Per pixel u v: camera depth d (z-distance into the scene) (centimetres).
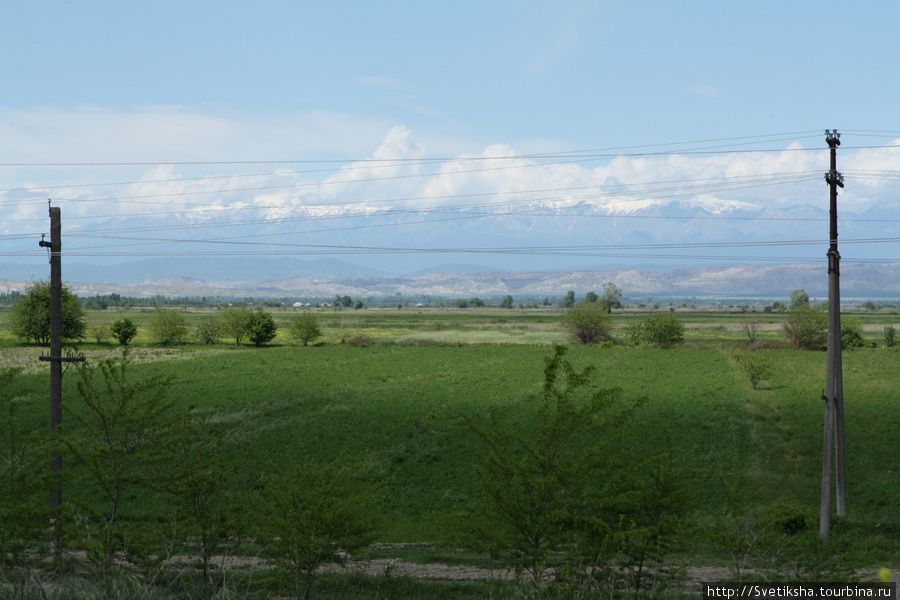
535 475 1538
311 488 1630
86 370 1777
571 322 9938
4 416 4684
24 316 10131
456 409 5075
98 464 1595
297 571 1598
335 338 11862
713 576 2028
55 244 2433
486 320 17875
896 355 7825
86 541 1512
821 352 8344
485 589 1855
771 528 1836
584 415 1555
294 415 4978
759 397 5325
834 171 2617
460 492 3456
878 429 4300
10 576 1296
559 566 1528
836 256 2603
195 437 1773
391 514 3156
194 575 1791
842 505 2709
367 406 5238
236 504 2577
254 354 8631
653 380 6194
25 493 1616
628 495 1472
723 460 3797
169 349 9600
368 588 1944
